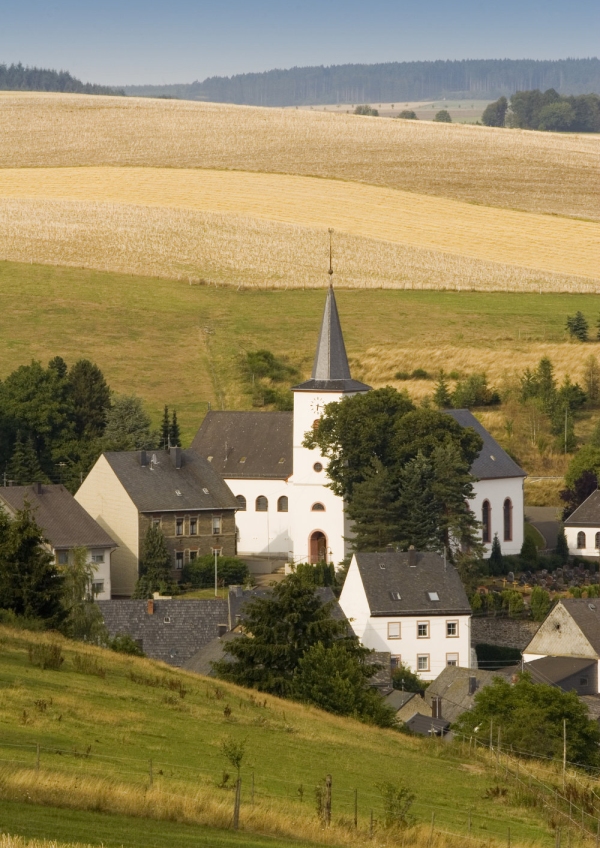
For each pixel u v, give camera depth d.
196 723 178.75
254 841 122.06
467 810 164.88
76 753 147.75
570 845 150.25
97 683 191.12
